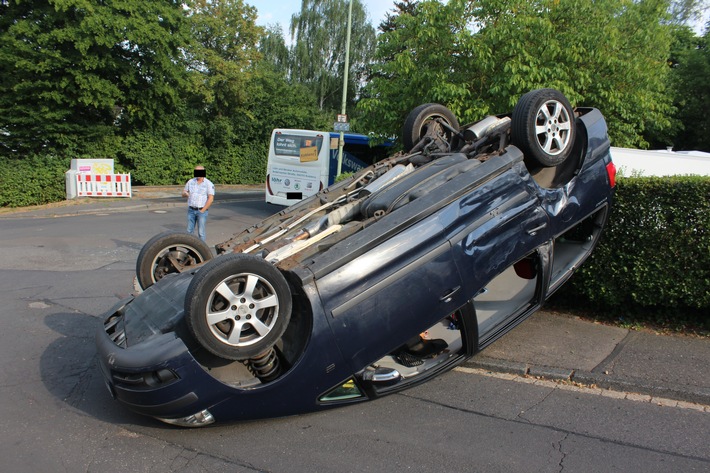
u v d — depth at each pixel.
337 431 3.96
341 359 3.92
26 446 3.80
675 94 21.62
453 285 4.25
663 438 3.80
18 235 12.81
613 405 4.31
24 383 4.86
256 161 33.22
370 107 12.02
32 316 6.73
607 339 5.46
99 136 23.78
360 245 4.00
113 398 4.12
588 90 11.67
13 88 20.31
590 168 5.32
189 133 29.62
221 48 31.94
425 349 4.77
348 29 17.78
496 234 4.48
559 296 6.46
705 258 5.26
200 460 3.62
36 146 22.17
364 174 5.95
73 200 20.52
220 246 5.60
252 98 32.59
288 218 5.60
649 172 9.23
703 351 5.07
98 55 21.77
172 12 23.66
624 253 5.67
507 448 3.71
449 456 3.62
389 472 3.45
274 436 3.91
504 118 6.10
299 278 3.84
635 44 12.41
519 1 10.77
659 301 5.59
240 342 3.71
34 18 20.70
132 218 16.52
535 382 4.75
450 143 6.09
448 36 11.24
